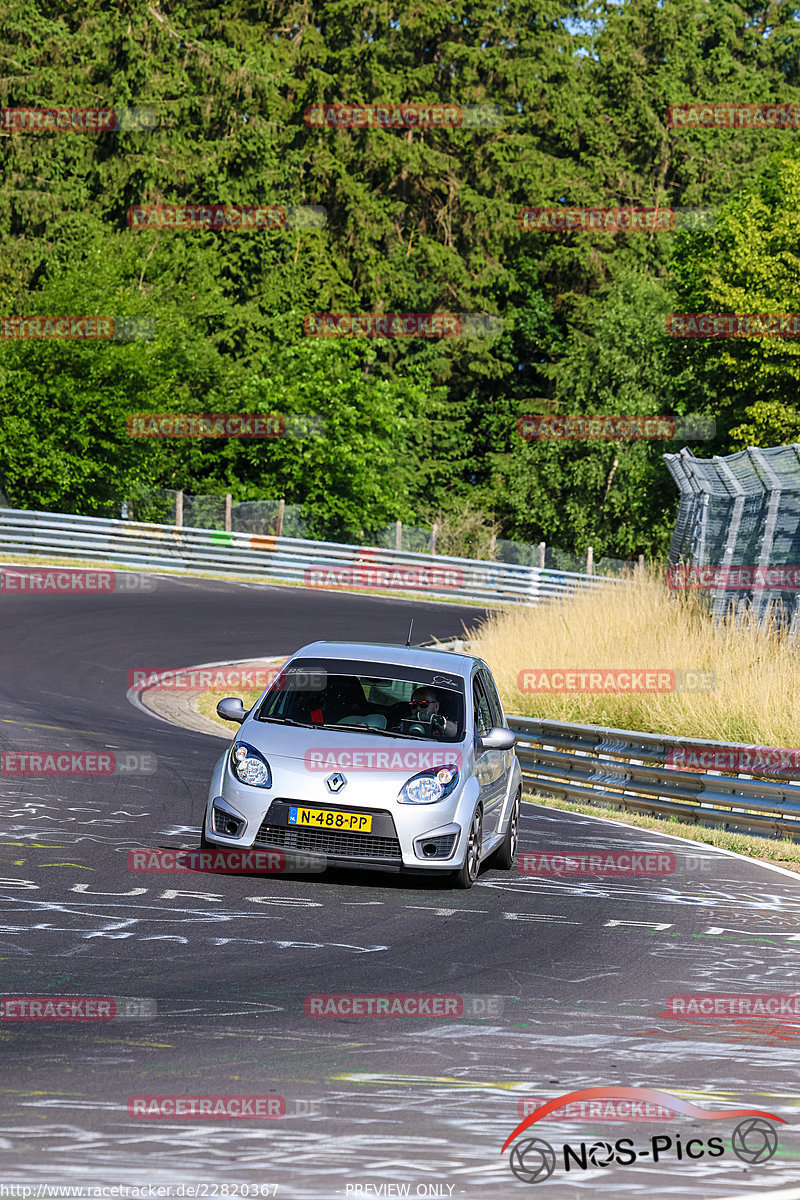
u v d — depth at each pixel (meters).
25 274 190.75
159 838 44.03
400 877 41.59
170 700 86.25
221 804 39.47
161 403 173.88
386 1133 19.08
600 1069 23.31
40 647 96.88
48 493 164.12
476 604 163.88
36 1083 20.58
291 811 38.75
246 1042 23.58
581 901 40.22
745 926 38.00
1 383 158.75
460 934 34.28
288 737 40.47
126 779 55.50
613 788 65.12
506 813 45.16
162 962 29.38
